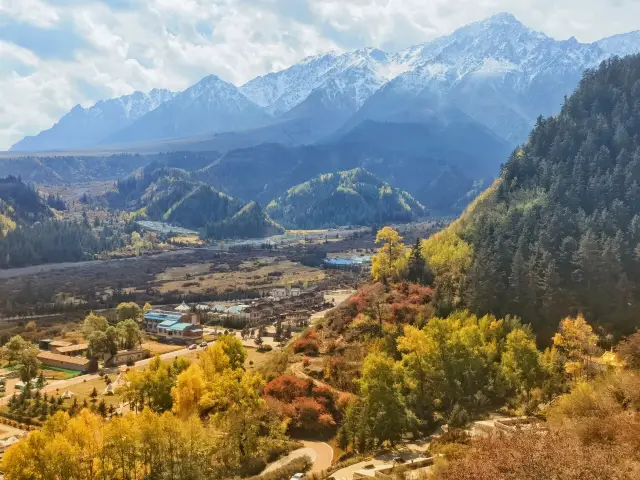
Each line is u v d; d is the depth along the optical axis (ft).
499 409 291.17
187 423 283.59
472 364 310.24
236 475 272.31
